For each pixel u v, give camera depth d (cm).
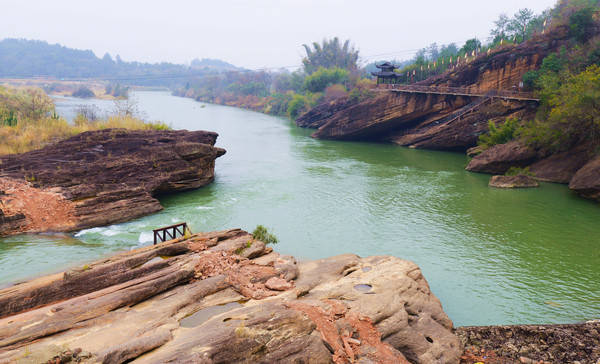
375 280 1612
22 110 5731
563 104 4547
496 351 1397
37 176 3019
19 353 986
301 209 3409
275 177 4644
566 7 6825
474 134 6353
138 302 1399
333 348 1147
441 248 2617
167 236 2639
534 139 4578
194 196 3734
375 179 4600
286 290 1546
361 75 15088
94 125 4684
